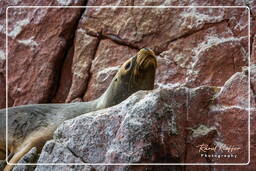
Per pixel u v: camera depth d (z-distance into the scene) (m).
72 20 22.84
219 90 17.14
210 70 20.86
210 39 21.22
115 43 22.25
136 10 22.22
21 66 23.00
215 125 16.48
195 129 16.19
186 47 21.39
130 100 14.98
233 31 21.08
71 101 22.08
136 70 17.64
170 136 14.79
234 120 16.75
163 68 21.36
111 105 18.12
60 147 15.37
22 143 18.16
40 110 18.83
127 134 14.28
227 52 20.88
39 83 22.61
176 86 20.98
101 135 14.90
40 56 22.86
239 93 17.11
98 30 22.52
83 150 15.01
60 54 22.75
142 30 22.00
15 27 23.52
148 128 14.26
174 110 15.52
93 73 22.12
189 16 21.66
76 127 15.38
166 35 21.73
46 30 23.06
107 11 22.55
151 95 14.74
